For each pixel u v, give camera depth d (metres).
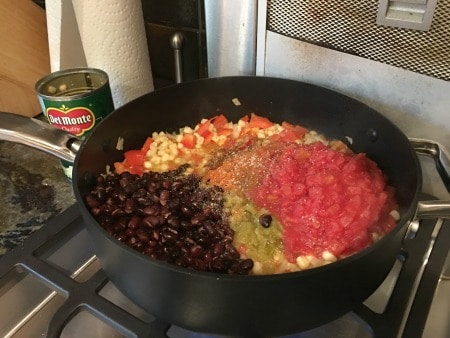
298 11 0.75
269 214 0.66
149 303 0.54
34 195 0.83
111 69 0.86
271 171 0.71
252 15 0.78
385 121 0.70
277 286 0.46
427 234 0.68
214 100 0.85
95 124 0.79
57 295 0.64
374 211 0.63
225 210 0.67
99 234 0.52
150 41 0.98
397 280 0.62
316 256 0.61
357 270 0.50
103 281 0.62
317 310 0.51
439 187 0.78
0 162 0.91
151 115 0.81
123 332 0.57
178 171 0.76
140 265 0.49
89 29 0.81
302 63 0.80
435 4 0.63
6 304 0.63
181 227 0.65
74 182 0.59
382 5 0.66
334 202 0.64
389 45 0.70
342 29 0.73
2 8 0.90
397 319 0.57
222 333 0.53
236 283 0.46
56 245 0.70
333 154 0.72
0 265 0.65
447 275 0.66
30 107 1.00
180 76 0.89
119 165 0.76
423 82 0.70
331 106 0.78
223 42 0.84
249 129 0.85
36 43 0.96
